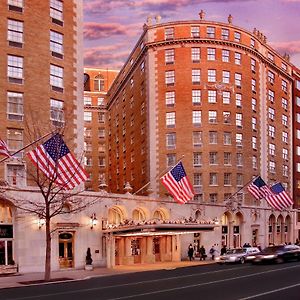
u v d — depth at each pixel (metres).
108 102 100.12
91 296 23.94
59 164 36.28
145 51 73.94
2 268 40.38
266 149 79.31
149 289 26.48
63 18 48.56
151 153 71.19
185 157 69.88
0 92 43.19
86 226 47.47
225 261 48.25
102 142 106.12
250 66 76.25
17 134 43.75
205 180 69.50
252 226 73.50
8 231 41.97
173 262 54.31
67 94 47.81
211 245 65.06
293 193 87.50
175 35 72.19
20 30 45.12
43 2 46.81
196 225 48.81
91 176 104.75
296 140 90.12
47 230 35.22
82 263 46.53
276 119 83.56
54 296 24.44
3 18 44.16
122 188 85.75
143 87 75.31
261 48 79.62
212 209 66.31
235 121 72.88
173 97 71.56
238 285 27.48
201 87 71.31
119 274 39.75
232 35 73.88
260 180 54.16
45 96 45.88
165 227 45.72
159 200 57.31
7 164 42.66
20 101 44.31
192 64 71.75
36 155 35.31
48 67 46.47
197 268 43.50
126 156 84.00
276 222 81.19
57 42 47.75
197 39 71.75
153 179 69.25
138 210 55.50
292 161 88.00
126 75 84.56
